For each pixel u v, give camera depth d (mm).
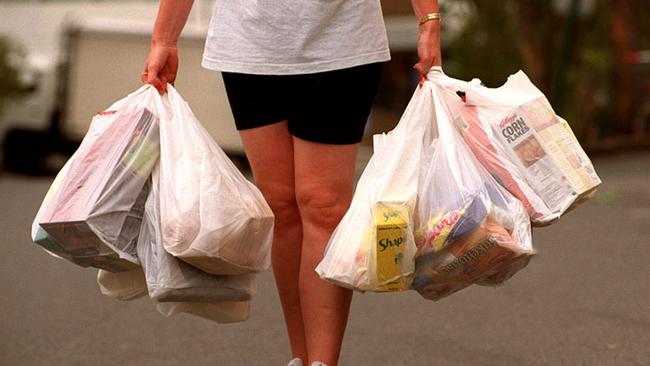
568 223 29500
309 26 10367
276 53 10453
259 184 11102
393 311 17766
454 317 17281
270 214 10461
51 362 15047
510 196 10133
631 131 67375
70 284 21297
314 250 10797
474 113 10422
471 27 63062
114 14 65750
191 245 9906
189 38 55438
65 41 56469
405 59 62500
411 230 9883
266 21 10430
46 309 18797
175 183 10125
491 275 10305
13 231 30531
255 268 10406
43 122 56562
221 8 10727
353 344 15594
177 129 10477
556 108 57562
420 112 10453
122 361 14992
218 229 9945
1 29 66812
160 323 17281
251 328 16750
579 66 65062
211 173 10180
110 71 56250
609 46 66875
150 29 55906
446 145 10203
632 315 17297
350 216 10055
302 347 11523
